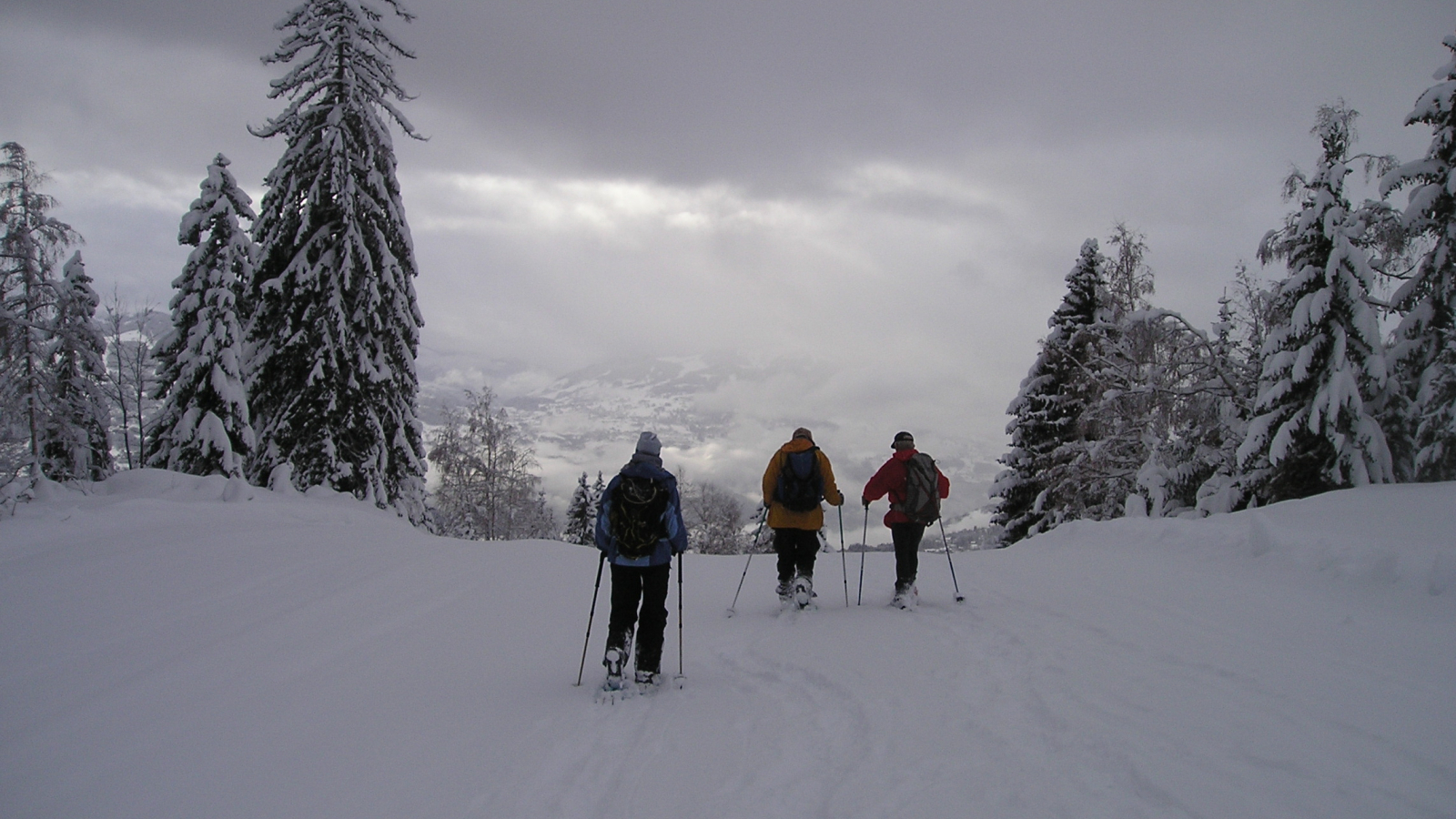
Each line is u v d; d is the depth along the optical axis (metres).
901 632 7.57
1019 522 30.19
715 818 3.66
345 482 22.62
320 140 22.84
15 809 3.65
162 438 22.86
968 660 6.31
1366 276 16.39
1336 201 16.97
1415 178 16.22
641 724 5.15
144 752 4.39
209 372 22.03
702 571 13.08
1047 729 4.56
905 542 8.99
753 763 4.37
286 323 22.11
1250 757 3.96
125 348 36.75
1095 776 3.86
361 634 7.26
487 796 3.94
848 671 6.21
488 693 5.82
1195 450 23.38
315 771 4.21
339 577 9.73
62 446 25.41
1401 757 3.88
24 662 5.96
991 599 9.11
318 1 22.84
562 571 11.80
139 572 9.12
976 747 4.36
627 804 3.85
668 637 8.02
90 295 27.31
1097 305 29.62
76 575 8.82
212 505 15.41
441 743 4.70
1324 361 17.19
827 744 4.62
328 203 22.56
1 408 16.36
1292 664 5.55
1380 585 7.69
